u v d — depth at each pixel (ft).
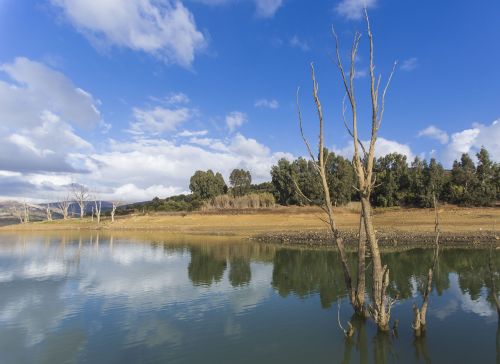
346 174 244.83
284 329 49.06
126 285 77.00
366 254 112.57
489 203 209.05
